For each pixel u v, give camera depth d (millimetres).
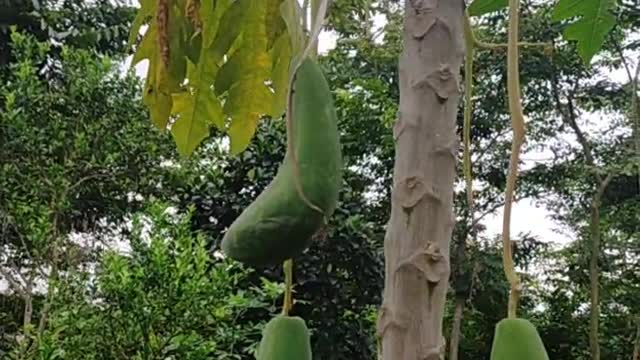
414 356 1351
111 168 7152
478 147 15234
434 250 1374
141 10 2113
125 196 7926
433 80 1418
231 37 1955
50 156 6691
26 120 6598
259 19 1958
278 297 6727
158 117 2168
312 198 1391
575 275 16734
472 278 13695
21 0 9023
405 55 1450
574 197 16484
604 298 16797
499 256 14234
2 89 6867
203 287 5480
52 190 6516
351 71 11922
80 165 6762
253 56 1985
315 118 1443
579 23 2359
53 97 6785
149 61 2146
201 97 2168
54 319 5570
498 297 14383
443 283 1379
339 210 8992
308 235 1404
